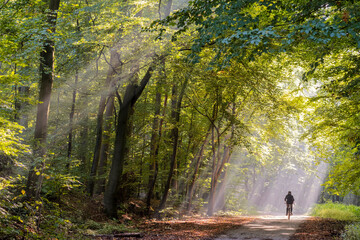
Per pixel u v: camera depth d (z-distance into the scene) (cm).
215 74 1569
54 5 1214
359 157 1398
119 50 1475
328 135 1543
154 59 1478
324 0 759
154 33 1386
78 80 1903
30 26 1049
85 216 1331
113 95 1752
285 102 1762
